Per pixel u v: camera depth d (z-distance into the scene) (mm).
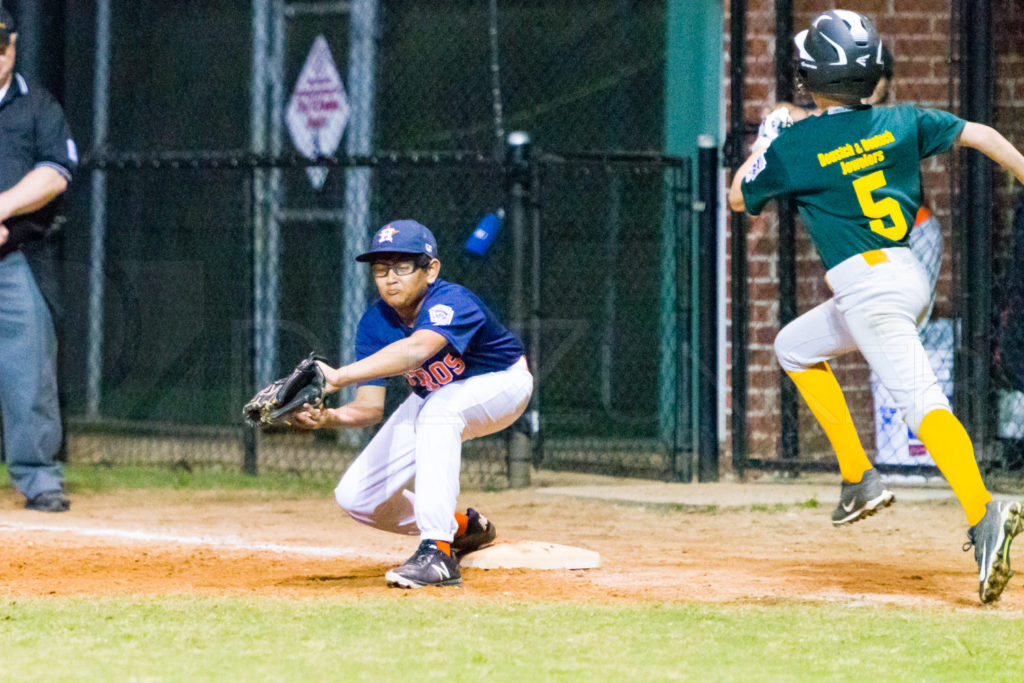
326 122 38125
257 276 33438
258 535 22938
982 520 15836
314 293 42875
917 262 17453
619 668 12234
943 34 30000
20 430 25984
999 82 28188
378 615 14695
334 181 38469
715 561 20188
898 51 30000
